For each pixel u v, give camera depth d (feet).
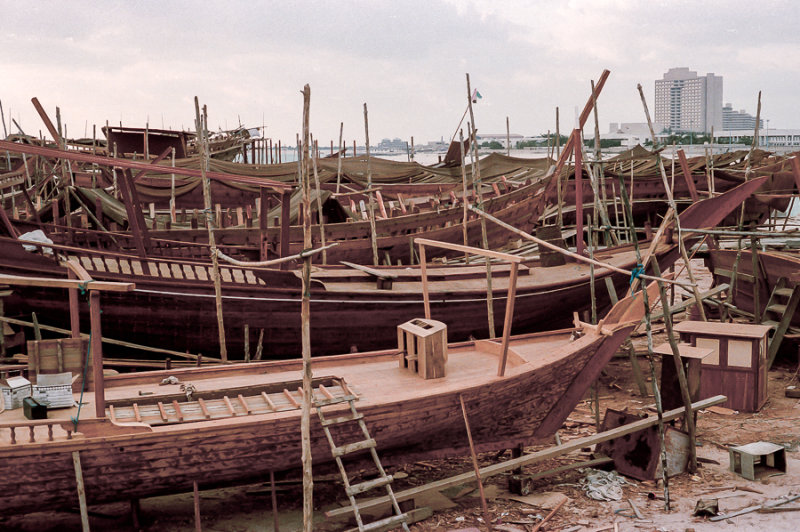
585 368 32.14
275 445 26.48
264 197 49.34
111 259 47.85
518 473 30.42
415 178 109.40
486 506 28.25
